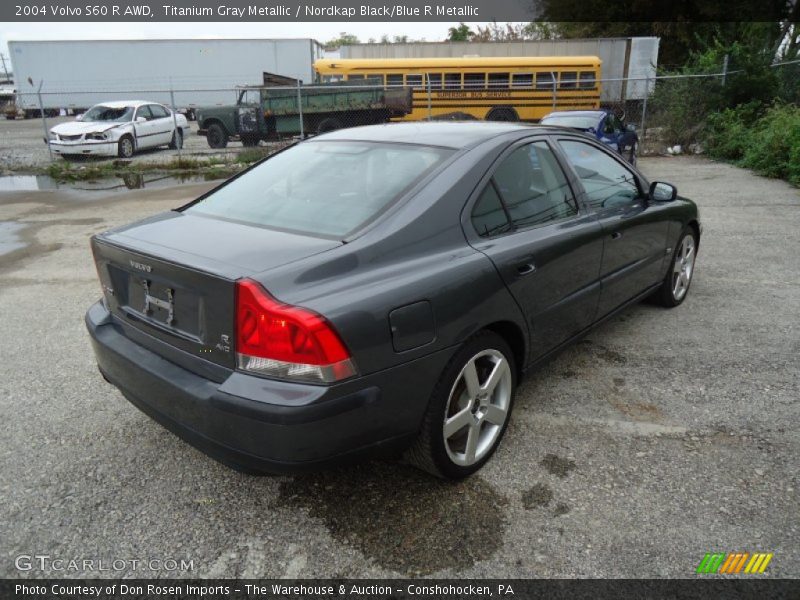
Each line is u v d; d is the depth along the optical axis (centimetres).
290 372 212
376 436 233
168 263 237
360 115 1894
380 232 250
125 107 1834
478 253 270
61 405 353
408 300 234
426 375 244
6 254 725
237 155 1791
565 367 393
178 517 259
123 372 265
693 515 253
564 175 344
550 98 2062
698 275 588
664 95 1791
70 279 612
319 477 284
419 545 240
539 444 306
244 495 272
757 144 1376
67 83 3234
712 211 911
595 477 280
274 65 3256
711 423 323
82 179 1477
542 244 302
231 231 268
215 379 229
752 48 1719
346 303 219
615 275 379
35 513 261
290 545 242
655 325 460
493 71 2044
